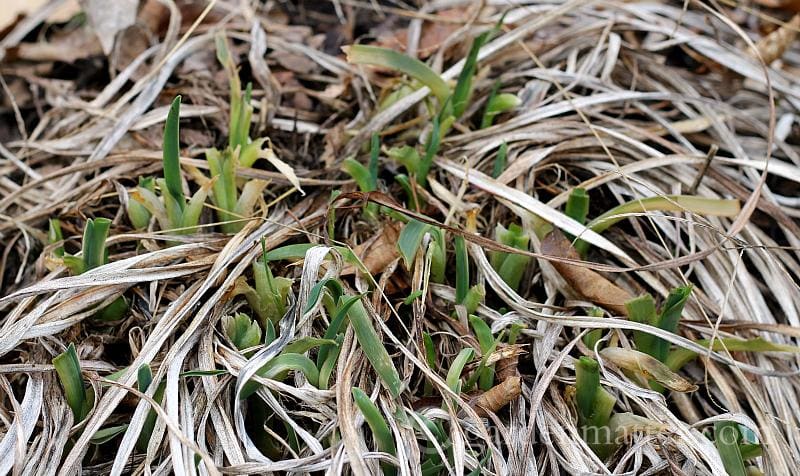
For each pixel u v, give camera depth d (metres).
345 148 1.05
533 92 1.09
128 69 1.12
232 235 0.98
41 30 1.20
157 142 1.07
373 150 0.98
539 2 1.18
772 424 0.93
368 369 0.92
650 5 1.18
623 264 1.00
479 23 1.13
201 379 0.91
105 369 0.93
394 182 1.04
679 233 0.99
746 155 1.08
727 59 1.12
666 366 0.91
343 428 0.87
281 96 1.11
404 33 1.16
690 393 0.96
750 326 0.96
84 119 1.11
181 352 0.91
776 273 1.00
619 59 1.14
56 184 1.06
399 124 1.08
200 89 1.11
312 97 1.12
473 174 1.01
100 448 0.91
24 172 1.09
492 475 0.88
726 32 1.18
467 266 0.94
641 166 1.02
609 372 0.93
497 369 0.93
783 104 1.12
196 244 0.96
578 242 0.98
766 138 1.09
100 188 1.03
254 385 0.89
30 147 1.08
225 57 1.02
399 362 0.94
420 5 1.21
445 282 0.99
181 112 1.08
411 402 0.91
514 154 1.04
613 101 1.09
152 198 0.97
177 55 1.12
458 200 0.98
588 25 1.15
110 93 1.11
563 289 0.97
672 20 1.17
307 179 1.01
